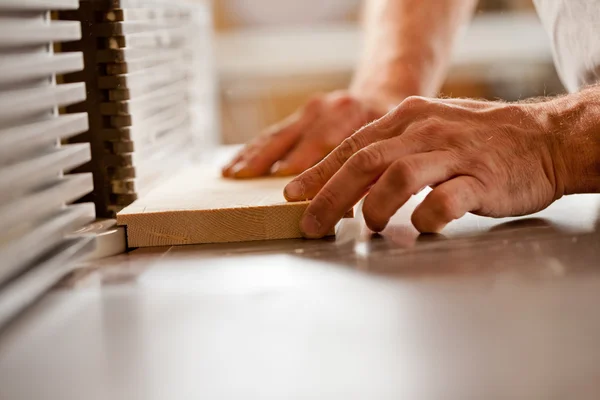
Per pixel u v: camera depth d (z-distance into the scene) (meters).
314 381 0.42
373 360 0.44
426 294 0.56
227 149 1.58
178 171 1.15
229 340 0.49
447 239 0.75
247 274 0.65
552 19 1.08
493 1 2.82
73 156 0.70
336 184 0.76
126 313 0.56
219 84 2.76
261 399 0.40
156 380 0.43
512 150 0.79
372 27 1.56
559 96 0.92
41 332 0.52
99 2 0.82
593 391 0.38
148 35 0.96
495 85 2.76
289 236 0.80
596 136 0.81
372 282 0.60
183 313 0.55
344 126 1.15
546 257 0.65
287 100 2.80
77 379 0.44
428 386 0.40
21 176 0.58
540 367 0.42
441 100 0.85
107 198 0.86
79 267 0.71
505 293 0.55
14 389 0.43
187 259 0.73
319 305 0.55
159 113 1.04
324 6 2.97
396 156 0.76
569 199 0.94
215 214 0.79
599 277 0.58
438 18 1.45
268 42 2.77
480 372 0.41
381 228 0.77
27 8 0.61
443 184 0.75
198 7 1.41
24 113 0.61
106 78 0.83
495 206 0.78
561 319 0.49
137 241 0.80
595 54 0.97
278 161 1.10
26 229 0.61
